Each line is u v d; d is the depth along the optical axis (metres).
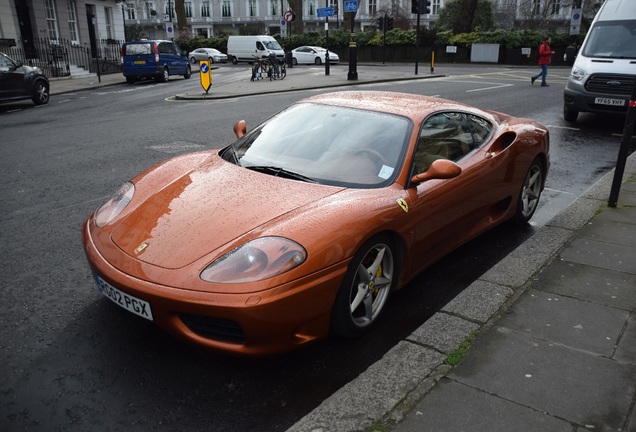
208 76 17.17
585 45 11.25
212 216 2.97
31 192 6.02
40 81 15.36
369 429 2.30
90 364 2.86
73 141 9.13
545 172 5.25
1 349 2.98
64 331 3.17
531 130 4.94
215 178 3.44
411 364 2.77
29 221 5.06
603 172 7.38
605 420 2.36
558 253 4.20
